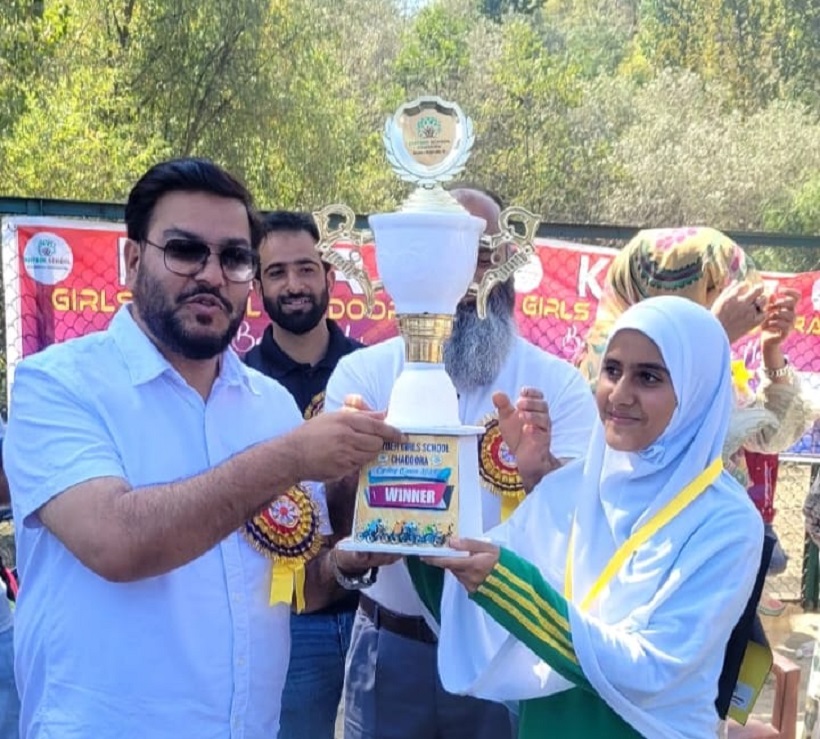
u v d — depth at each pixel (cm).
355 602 288
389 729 248
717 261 271
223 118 1391
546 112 2027
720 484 187
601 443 198
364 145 1628
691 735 176
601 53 2722
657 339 182
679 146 1909
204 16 1336
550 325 483
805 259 1079
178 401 184
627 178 1919
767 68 2194
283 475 160
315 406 316
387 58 2081
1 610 283
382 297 462
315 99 1467
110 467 169
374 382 248
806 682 459
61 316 421
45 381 175
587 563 192
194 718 176
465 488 176
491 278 189
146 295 179
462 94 2039
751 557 179
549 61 2100
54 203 419
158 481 179
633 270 283
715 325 188
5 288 416
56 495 166
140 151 1179
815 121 2067
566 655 169
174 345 179
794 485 754
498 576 169
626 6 3050
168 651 174
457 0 2325
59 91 1136
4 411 565
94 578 172
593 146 1973
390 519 176
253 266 186
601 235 482
